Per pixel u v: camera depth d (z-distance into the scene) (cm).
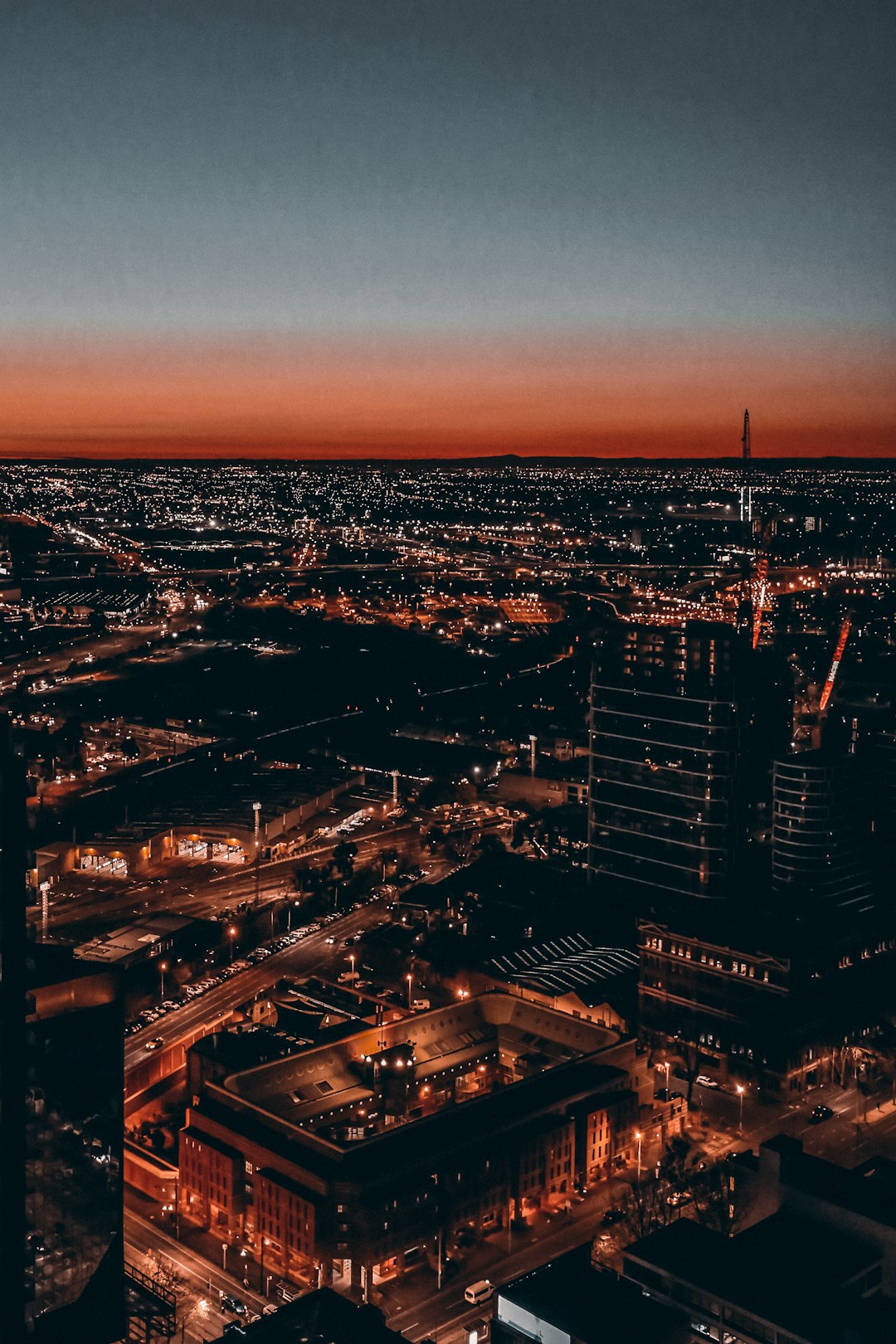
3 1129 13862
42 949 17762
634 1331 16162
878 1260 17575
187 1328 19612
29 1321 16262
